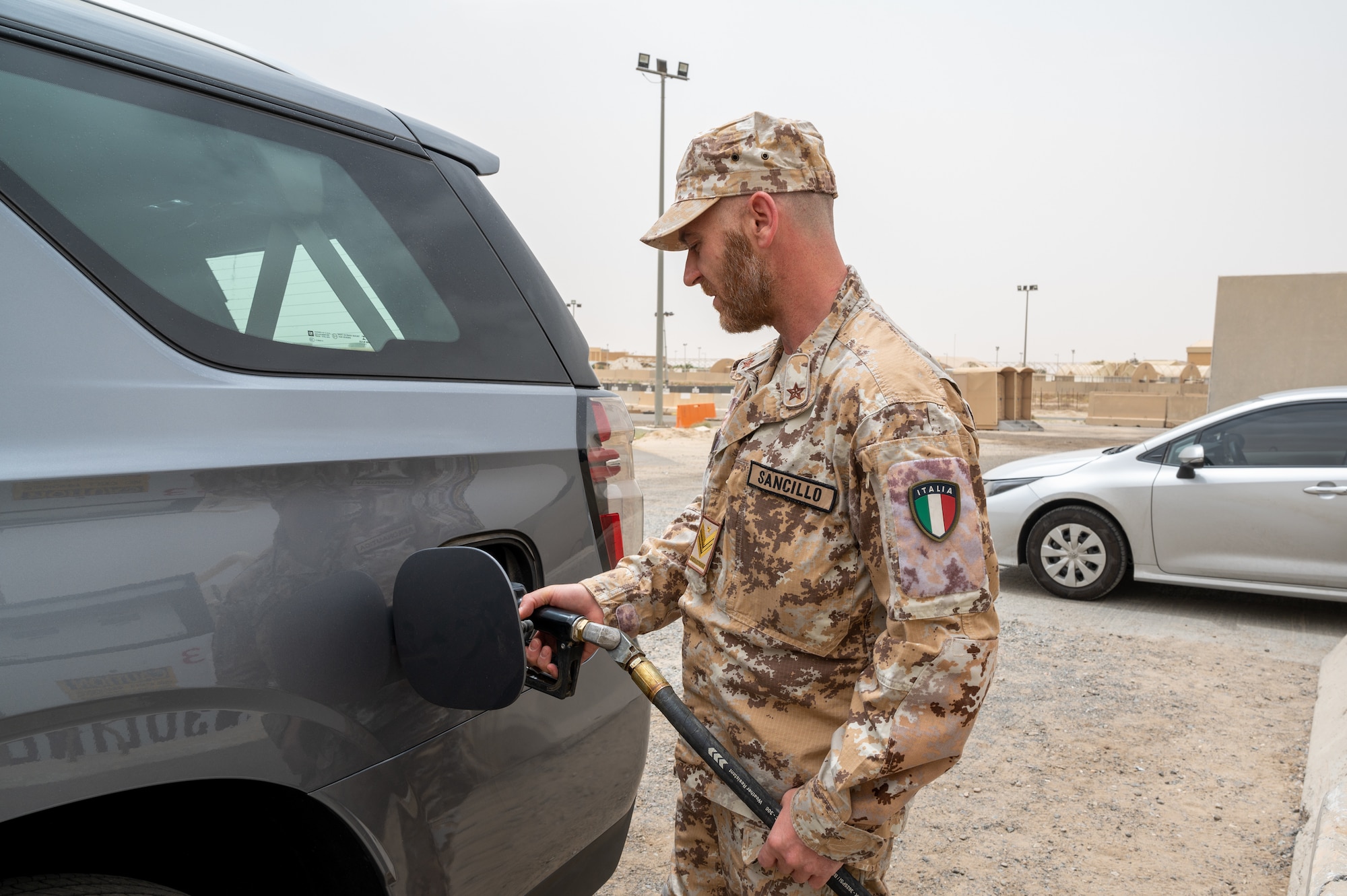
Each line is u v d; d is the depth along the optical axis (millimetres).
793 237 1285
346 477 1314
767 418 1317
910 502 1146
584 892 1837
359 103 1647
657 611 1571
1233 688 4219
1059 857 2771
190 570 1112
